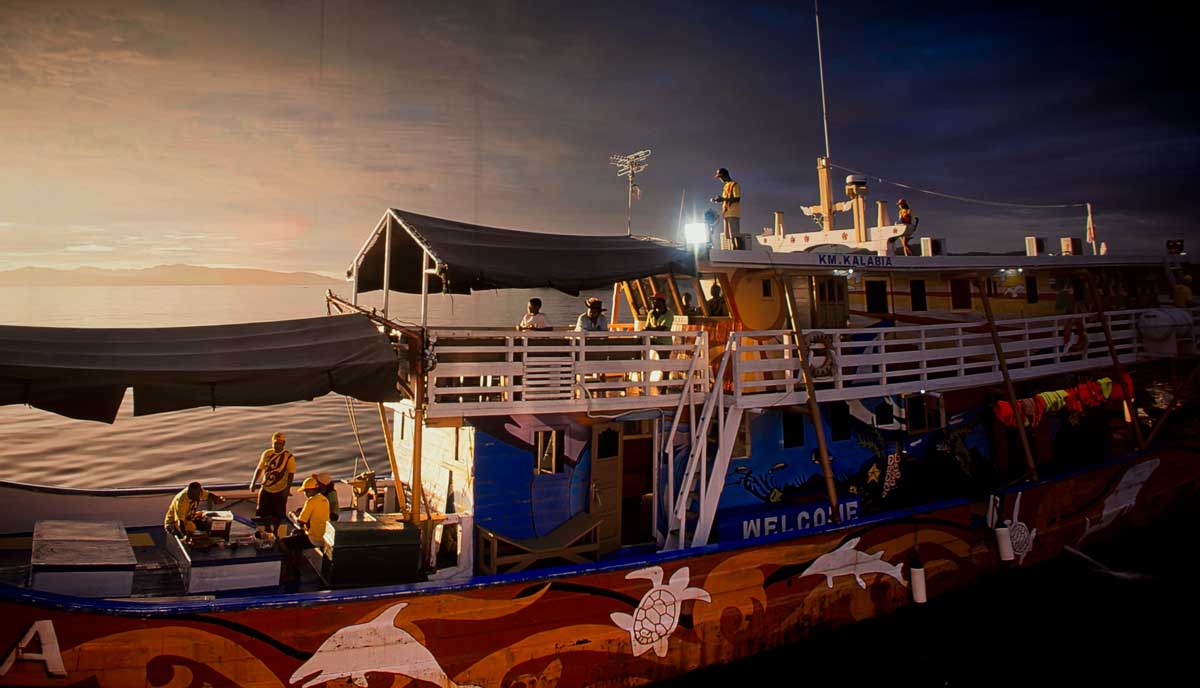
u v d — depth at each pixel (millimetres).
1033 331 15109
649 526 12305
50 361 7812
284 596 8383
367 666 8680
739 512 12578
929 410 14828
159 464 26438
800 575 11562
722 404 11594
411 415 12875
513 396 10969
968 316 16141
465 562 10188
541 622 9547
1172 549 16469
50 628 7586
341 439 31219
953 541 13312
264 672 8273
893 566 12586
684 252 11859
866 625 12422
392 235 11820
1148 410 18922
